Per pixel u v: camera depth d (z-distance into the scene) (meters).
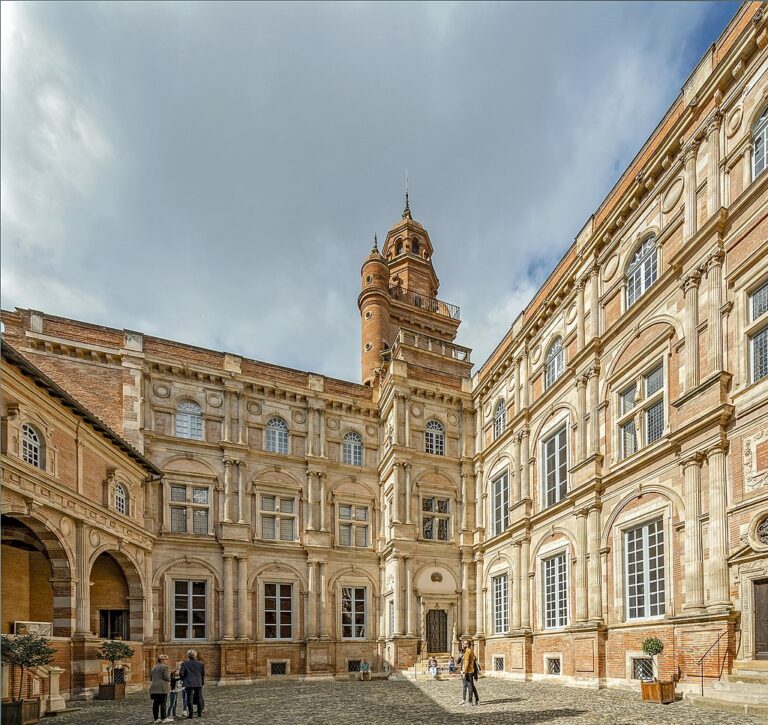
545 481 27.20
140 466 27.98
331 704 18.50
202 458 31.48
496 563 31.00
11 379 18.28
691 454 16.92
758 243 15.95
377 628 33.25
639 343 20.88
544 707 15.88
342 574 33.28
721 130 18.00
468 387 37.53
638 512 19.52
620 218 22.98
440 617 32.53
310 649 30.88
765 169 15.74
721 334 16.86
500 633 29.94
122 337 30.97
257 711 17.17
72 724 15.15
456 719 14.48
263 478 32.84
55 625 20.33
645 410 20.31
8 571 22.48
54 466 20.41
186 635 28.81
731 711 13.74
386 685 25.50
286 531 32.94
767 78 16.38
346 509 34.91
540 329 29.08
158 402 31.38
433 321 49.38
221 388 33.06
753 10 16.80
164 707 15.31
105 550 23.81
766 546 14.29
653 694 15.92
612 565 20.75
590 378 23.45
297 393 34.97
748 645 14.44
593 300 24.11
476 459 35.28
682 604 17.06
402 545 32.03
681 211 19.50
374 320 44.78
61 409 21.00
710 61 18.59
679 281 18.91
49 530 19.66
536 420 28.27
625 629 19.52
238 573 30.52
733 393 16.05
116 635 26.48
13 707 14.91
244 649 29.39
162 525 29.53
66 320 29.91
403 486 33.34
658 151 20.73
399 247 53.47
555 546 24.80
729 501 15.74
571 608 22.95
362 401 37.09
